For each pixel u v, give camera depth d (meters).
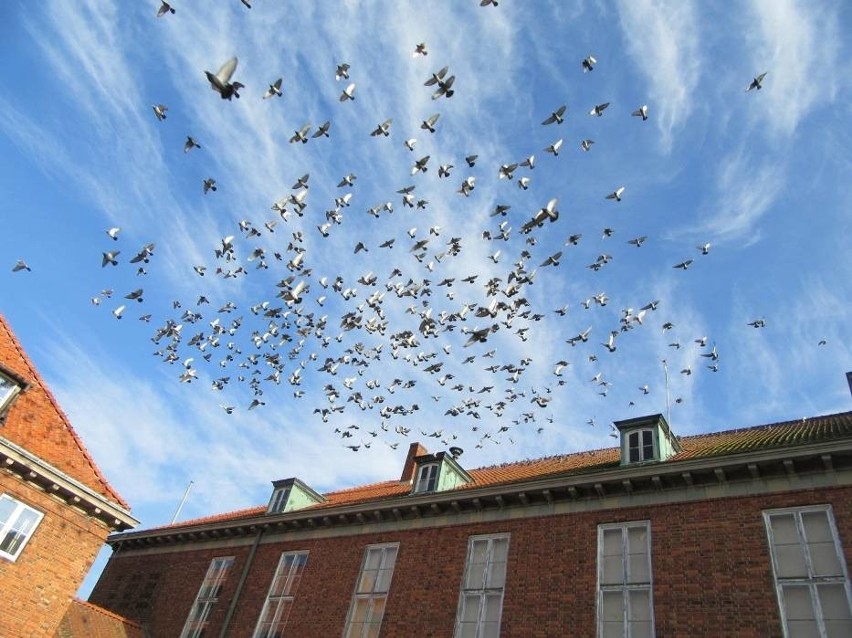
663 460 14.56
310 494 22.66
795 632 10.50
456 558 15.30
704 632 11.12
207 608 18.97
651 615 11.88
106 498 16.89
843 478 11.62
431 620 14.41
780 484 12.19
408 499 17.05
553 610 12.91
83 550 16.41
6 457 15.22
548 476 15.21
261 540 19.94
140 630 19.08
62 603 15.59
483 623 13.74
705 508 12.69
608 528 13.62
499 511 15.59
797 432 15.35
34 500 15.73
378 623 15.33
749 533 11.88
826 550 11.06
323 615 16.36
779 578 11.12
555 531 14.27
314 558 18.11
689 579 11.88
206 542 21.44
